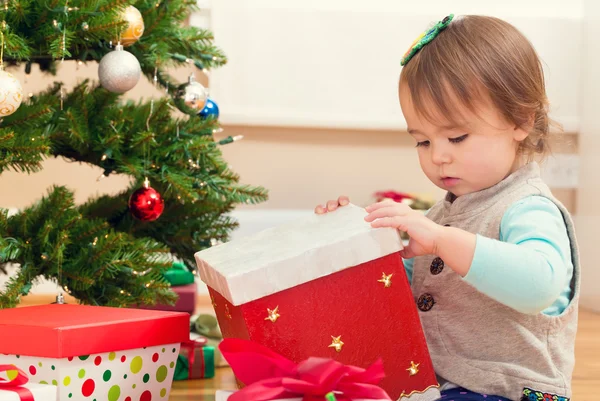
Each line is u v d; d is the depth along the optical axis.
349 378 0.78
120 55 1.44
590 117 2.70
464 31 1.05
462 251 0.90
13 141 1.34
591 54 2.72
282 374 0.80
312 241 0.91
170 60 1.73
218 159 1.66
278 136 2.84
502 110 1.01
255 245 0.98
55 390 0.87
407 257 0.95
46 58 1.61
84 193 2.59
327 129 2.87
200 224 1.71
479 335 1.01
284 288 0.86
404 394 0.90
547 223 0.97
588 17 2.76
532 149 1.09
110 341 0.96
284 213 2.85
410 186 2.93
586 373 1.63
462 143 1.02
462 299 1.03
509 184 1.04
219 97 2.72
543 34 2.84
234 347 0.82
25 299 2.50
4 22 1.32
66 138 1.51
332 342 0.87
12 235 1.46
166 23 1.62
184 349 1.48
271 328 0.86
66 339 0.92
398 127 2.83
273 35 2.75
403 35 2.81
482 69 1.01
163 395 1.05
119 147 1.54
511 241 0.97
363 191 2.91
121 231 1.66
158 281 1.52
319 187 2.88
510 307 0.96
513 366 0.98
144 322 1.00
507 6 2.86
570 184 2.82
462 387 0.99
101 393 0.96
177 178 1.53
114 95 1.61
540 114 1.07
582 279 2.69
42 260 1.46
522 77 1.04
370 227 0.90
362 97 2.81
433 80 1.02
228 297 0.85
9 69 1.80
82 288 1.44
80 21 1.41
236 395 0.78
